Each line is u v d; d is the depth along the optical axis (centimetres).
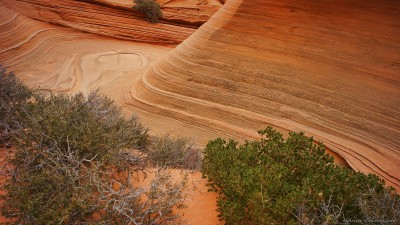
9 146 426
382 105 776
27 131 399
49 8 2133
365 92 809
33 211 293
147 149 544
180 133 950
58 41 2014
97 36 2278
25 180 326
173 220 336
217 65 1041
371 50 852
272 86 920
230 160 428
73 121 437
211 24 1162
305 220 325
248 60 995
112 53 1986
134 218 304
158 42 2458
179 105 1034
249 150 445
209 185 402
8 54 1570
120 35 2344
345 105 809
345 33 898
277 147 455
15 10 1975
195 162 512
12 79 523
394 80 802
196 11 2612
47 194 310
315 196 346
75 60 1750
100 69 1673
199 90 1027
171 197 340
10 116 450
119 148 405
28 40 1745
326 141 771
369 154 714
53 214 283
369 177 399
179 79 1095
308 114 837
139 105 1123
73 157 356
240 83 970
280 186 363
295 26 968
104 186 353
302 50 933
